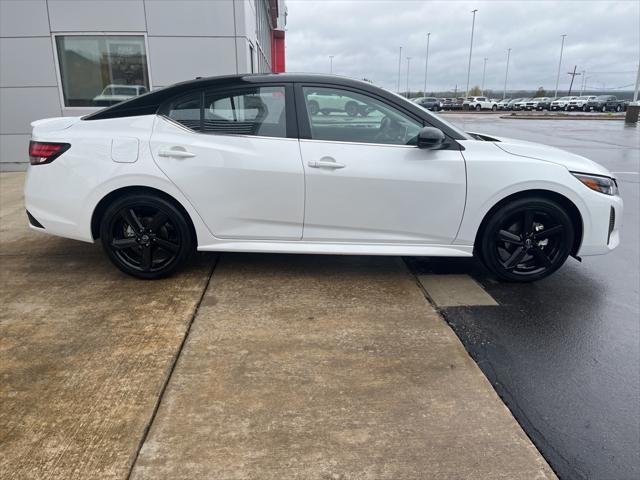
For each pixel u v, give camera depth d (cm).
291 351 283
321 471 198
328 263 419
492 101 6000
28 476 192
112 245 368
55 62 845
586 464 204
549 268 382
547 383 259
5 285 370
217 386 250
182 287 367
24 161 894
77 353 277
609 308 347
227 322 315
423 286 378
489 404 241
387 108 358
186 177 350
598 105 5106
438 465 202
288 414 230
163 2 819
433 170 354
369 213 359
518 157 364
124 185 353
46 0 814
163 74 849
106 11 820
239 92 356
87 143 354
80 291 359
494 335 306
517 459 206
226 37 841
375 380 257
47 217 366
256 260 423
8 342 288
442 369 268
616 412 237
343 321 319
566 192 362
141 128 357
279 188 352
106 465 198
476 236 376
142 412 229
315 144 353
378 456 206
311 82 358
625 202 689
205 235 365
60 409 230
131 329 304
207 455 205
